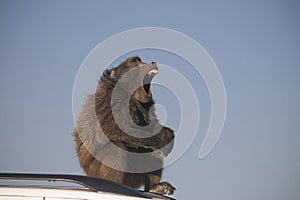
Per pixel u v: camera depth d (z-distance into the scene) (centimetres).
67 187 1405
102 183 1411
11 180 1408
